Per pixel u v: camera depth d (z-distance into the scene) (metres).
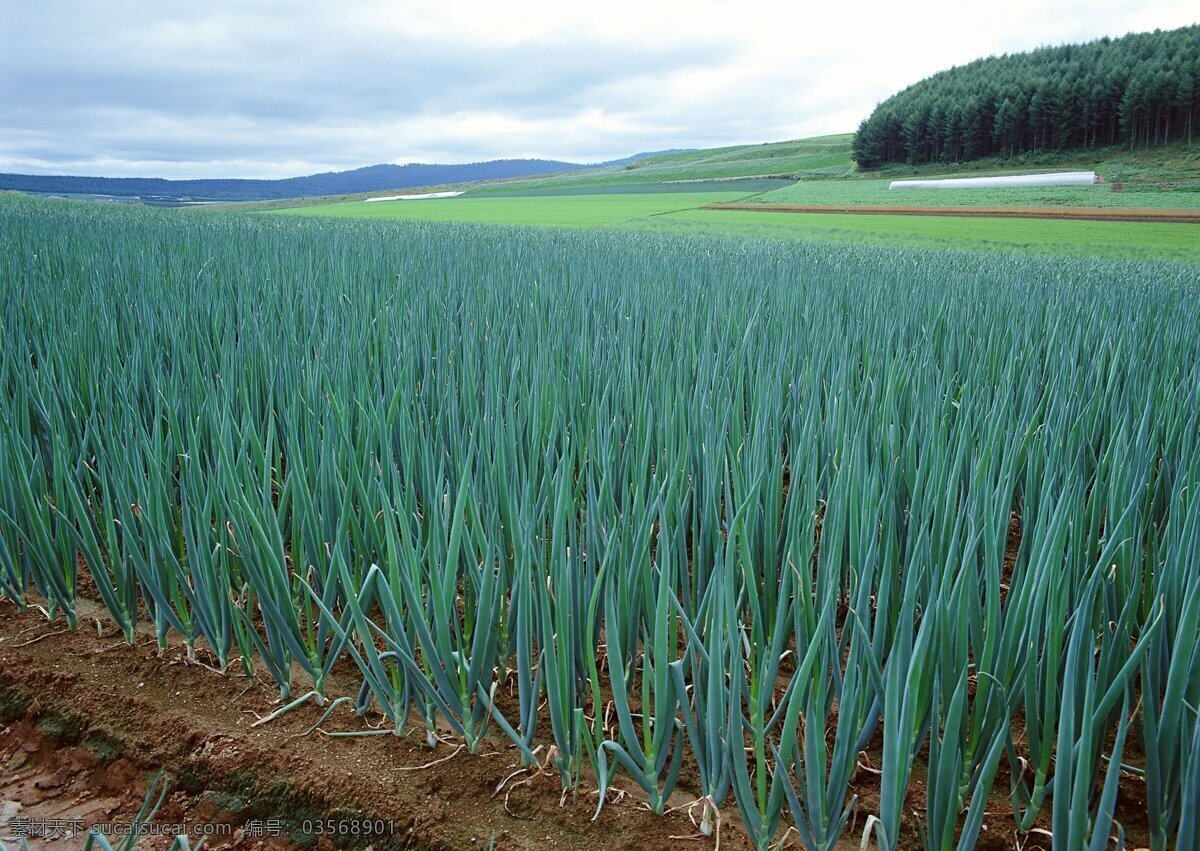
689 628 2.41
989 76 98.31
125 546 3.32
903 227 38.00
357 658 2.86
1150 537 3.37
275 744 2.89
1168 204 45.44
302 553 3.33
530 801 2.64
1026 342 6.86
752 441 3.83
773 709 3.04
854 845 2.50
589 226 41.62
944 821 2.15
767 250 20.92
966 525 3.20
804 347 6.44
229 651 3.41
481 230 26.86
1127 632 2.53
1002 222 39.59
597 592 2.59
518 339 6.58
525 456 4.21
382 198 103.06
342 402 4.44
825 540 2.93
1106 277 15.14
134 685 3.22
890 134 89.19
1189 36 86.31
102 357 5.55
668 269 13.29
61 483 3.55
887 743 2.07
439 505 2.80
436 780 2.72
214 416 3.99
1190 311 8.82
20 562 3.68
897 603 3.01
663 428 4.17
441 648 2.70
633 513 3.15
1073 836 1.98
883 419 4.34
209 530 3.12
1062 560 2.71
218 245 15.06
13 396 4.68
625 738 2.45
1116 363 5.59
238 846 2.60
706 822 2.50
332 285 8.95
